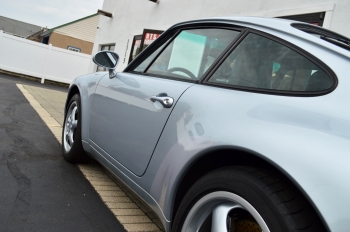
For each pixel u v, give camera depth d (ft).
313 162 4.02
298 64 5.27
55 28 97.30
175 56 7.89
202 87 6.35
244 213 4.93
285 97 5.04
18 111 20.71
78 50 101.45
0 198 8.25
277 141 4.43
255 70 5.83
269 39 5.97
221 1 23.67
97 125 9.40
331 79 4.75
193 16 26.78
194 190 5.46
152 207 6.71
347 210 3.62
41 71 51.85
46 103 26.99
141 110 7.30
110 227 7.80
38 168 10.84
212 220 5.14
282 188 4.45
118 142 8.00
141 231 7.82
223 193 4.95
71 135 11.81
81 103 10.82
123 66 38.01
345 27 15.28
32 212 7.86
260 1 20.27
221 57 6.58
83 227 7.58
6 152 11.98
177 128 6.13
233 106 5.38
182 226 5.56
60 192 9.29
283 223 4.12
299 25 6.40
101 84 9.87
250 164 5.16
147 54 8.95
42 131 16.34
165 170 6.16
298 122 4.48
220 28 7.12
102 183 10.56
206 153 5.29
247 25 6.54
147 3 34.81
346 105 4.36
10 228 6.99
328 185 3.82
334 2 15.90
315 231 4.05
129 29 38.27
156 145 6.58
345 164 3.81
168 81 7.23
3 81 38.06
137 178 7.11
